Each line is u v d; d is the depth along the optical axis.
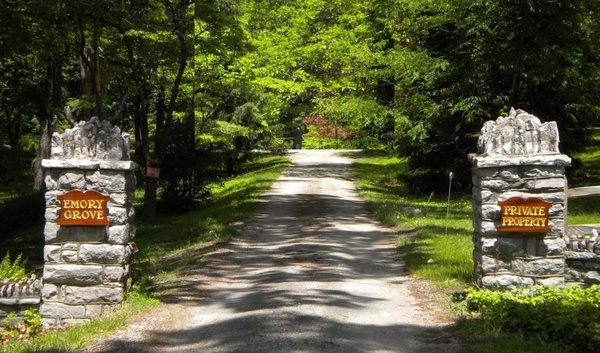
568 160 9.34
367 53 27.58
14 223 24.64
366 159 42.94
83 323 9.68
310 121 51.25
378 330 8.72
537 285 9.40
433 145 25.97
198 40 21.52
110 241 10.09
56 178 10.09
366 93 34.53
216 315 9.81
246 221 19.98
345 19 33.75
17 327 9.84
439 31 25.34
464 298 10.07
